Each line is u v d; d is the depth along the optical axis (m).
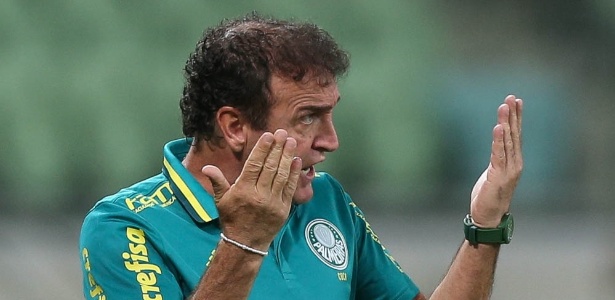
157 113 46.09
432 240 48.75
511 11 56.88
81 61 46.25
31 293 39.88
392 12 51.78
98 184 45.53
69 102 45.66
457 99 53.75
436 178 52.22
